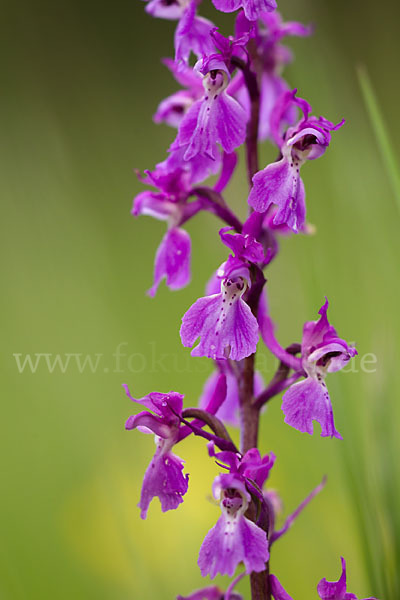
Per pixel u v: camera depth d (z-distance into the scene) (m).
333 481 0.41
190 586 0.40
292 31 0.36
